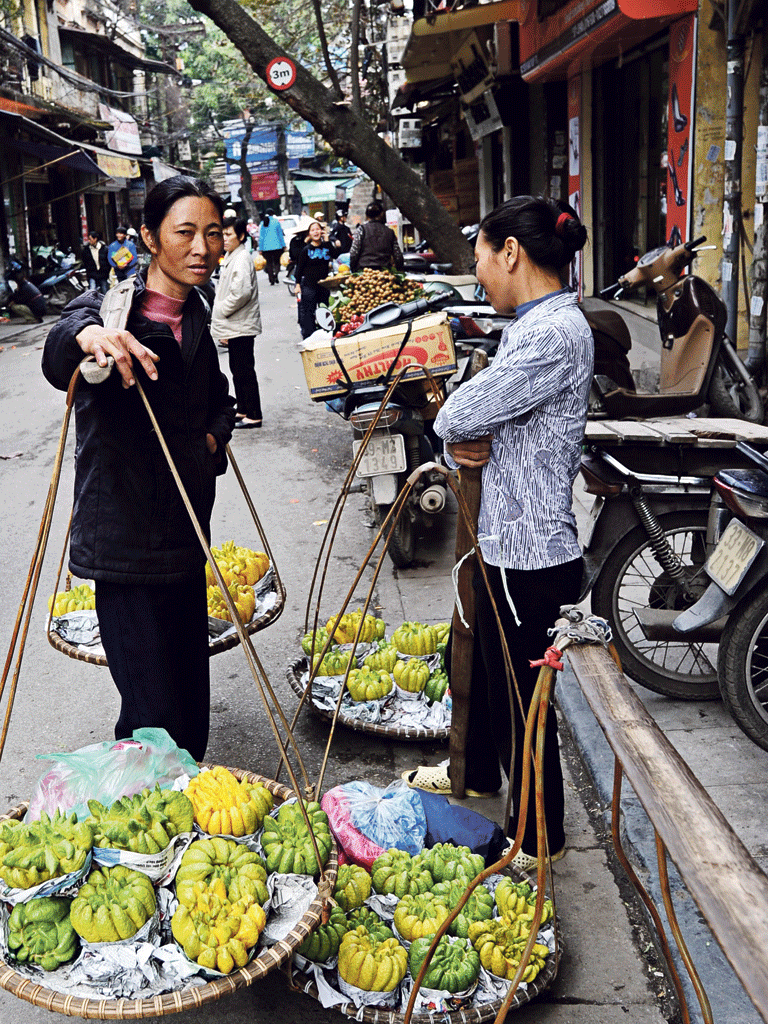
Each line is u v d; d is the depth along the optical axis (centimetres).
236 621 203
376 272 609
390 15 1814
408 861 241
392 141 2208
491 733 296
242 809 218
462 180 1703
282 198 5197
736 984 222
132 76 3644
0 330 1702
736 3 577
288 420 853
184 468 255
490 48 1186
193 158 4950
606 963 239
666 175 918
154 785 225
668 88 852
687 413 445
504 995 216
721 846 122
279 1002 231
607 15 727
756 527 290
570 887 267
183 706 270
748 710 302
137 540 250
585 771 322
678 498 346
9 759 347
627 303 1063
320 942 219
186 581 263
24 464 761
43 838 198
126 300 223
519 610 251
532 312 242
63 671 418
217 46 4109
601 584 350
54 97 2567
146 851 200
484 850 256
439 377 464
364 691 348
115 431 245
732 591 290
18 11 2111
